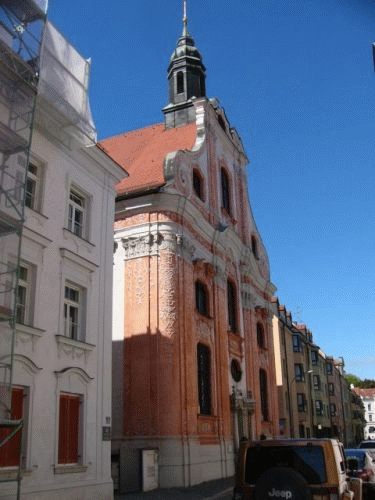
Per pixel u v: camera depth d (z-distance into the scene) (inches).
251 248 1422.2
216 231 1151.0
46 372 597.3
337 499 372.5
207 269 1103.0
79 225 717.9
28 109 583.2
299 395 2303.2
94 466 652.7
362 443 1157.7
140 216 1000.9
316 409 2593.5
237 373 1192.8
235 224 1322.6
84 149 717.3
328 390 3041.3
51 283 628.7
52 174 660.1
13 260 547.8
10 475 526.3
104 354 704.4
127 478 785.6
